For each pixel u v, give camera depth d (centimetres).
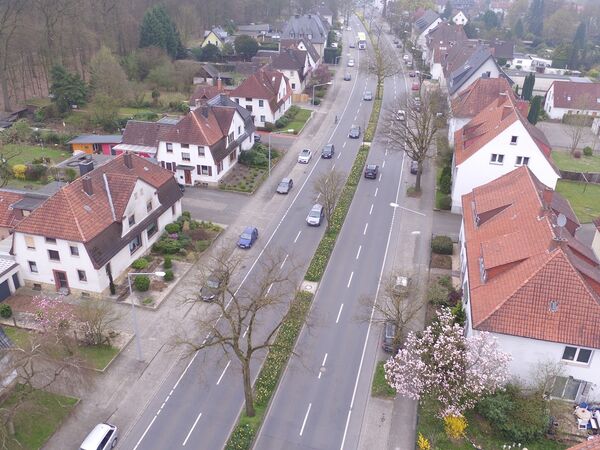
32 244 4922
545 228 4169
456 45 12594
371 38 19162
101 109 9456
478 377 3606
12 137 8581
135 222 5438
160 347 4456
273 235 6228
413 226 6512
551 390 3866
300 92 11912
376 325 4803
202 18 16512
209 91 10319
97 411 3856
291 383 4166
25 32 10256
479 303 4006
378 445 3669
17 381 3850
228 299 5084
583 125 10306
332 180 6366
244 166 8062
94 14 12144
